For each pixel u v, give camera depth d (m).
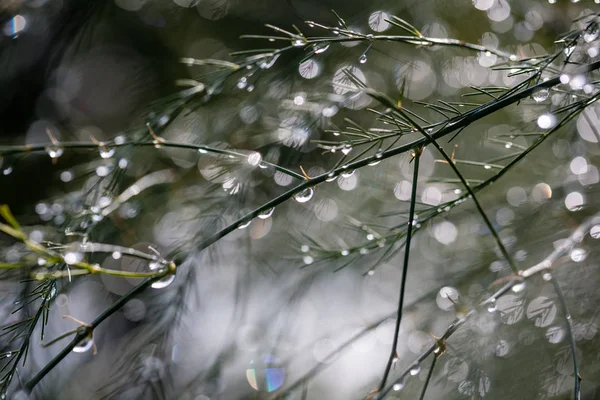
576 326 0.42
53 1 0.49
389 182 0.47
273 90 0.44
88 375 0.51
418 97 0.49
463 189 0.38
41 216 0.44
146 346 0.42
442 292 0.42
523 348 0.43
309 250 0.42
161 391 0.42
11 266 0.33
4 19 0.47
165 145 0.38
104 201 0.41
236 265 0.48
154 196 0.46
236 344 0.44
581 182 0.44
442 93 0.49
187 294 0.43
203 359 0.47
